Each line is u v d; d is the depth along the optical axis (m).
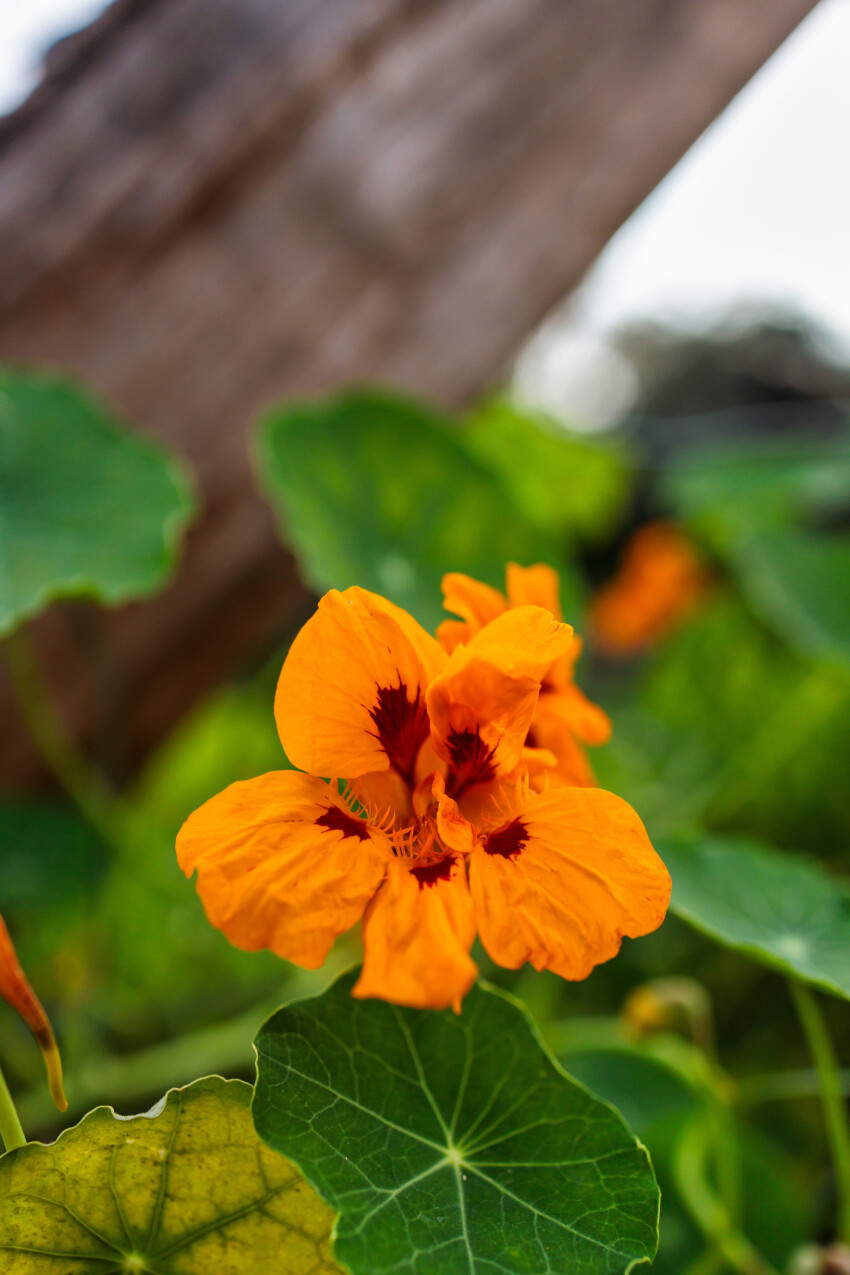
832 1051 0.43
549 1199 0.23
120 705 0.41
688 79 0.47
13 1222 0.22
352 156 0.41
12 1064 0.35
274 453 0.35
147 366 0.39
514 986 0.41
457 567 0.41
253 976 0.43
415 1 0.43
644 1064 0.33
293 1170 0.22
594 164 0.45
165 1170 0.22
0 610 0.29
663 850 0.30
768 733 0.49
